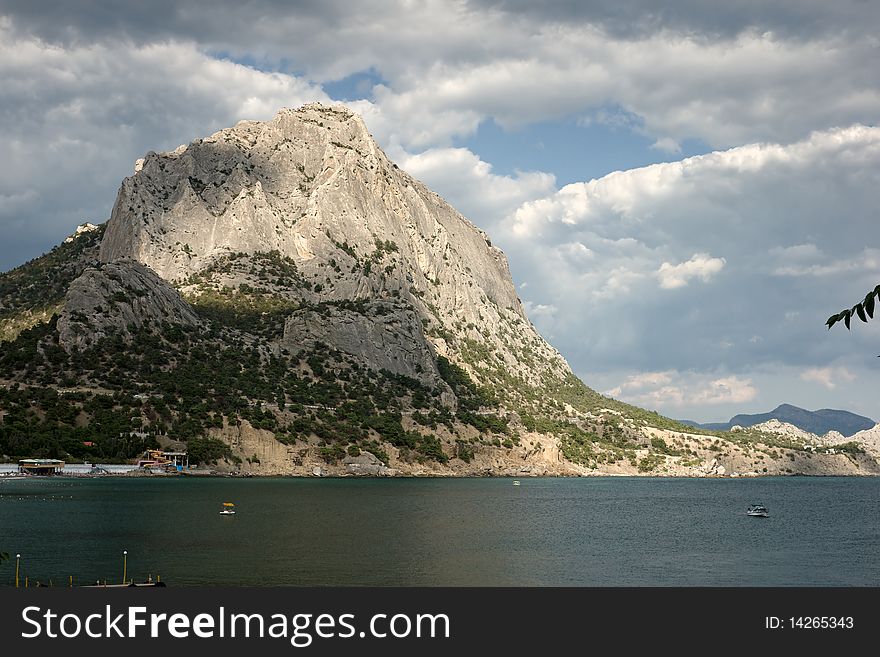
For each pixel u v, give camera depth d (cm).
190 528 17212
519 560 14125
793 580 12738
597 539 17288
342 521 19088
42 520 18025
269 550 14538
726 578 12825
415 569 13012
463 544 15912
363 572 12675
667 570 13438
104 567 12650
